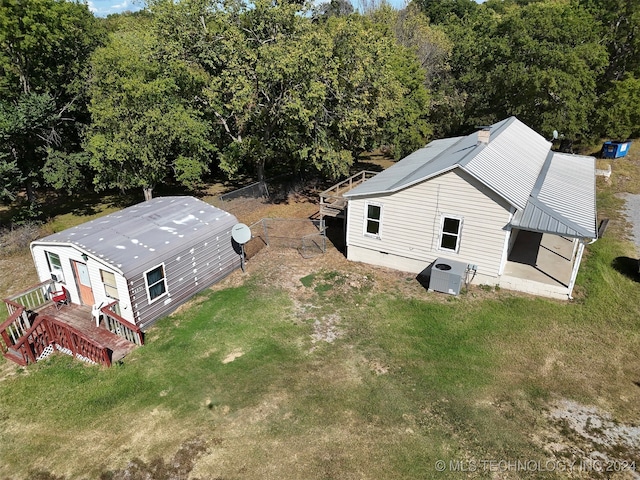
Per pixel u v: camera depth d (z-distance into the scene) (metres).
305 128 25.66
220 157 27.97
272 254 20.67
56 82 26.45
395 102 27.31
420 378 12.34
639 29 33.09
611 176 30.14
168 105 24.30
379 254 19.06
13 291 18.06
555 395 11.71
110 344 14.21
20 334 14.71
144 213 17.91
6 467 10.12
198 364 13.19
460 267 16.70
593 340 13.90
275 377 12.49
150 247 15.43
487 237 16.36
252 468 9.72
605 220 21.80
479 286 17.08
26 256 21.34
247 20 24.91
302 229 23.69
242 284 17.94
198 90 27.02
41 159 25.89
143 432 10.84
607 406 11.34
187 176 25.27
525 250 19.11
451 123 40.91
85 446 10.55
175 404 11.68
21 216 25.06
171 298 16.03
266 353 13.54
